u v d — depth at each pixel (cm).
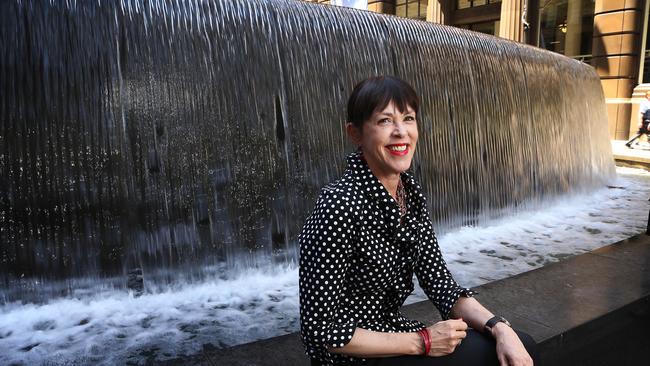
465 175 596
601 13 1459
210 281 409
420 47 553
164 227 392
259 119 430
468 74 605
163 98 389
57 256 357
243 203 425
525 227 597
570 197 789
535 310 272
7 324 322
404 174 157
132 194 380
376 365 142
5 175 338
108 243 374
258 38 432
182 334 311
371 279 141
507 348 146
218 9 418
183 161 398
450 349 144
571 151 808
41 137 348
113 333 312
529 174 701
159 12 389
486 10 1755
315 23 472
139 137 381
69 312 342
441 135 567
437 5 1850
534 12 1535
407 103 141
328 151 470
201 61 404
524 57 709
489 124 632
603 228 589
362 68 496
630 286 309
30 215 348
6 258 341
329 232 132
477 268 441
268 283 407
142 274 384
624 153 1154
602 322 266
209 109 407
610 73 1459
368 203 139
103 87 367
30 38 342
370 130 141
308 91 457
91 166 366
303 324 136
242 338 306
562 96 785
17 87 339
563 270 338
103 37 367
